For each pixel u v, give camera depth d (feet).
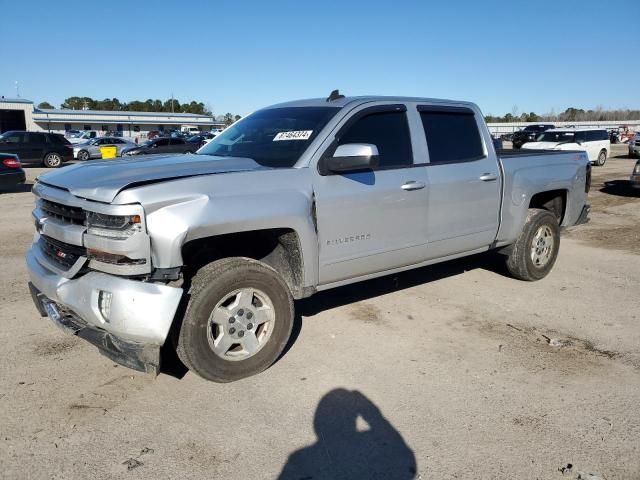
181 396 12.01
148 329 10.78
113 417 11.14
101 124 239.71
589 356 14.35
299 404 11.76
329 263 13.96
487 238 18.42
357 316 16.99
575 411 11.62
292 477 9.45
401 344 14.93
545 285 20.54
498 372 13.37
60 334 15.16
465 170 17.13
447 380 12.92
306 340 15.10
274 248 13.93
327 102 15.58
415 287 20.06
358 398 12.05
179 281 11.39
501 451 10.21
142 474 9.43
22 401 11.65
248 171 12.50
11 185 47.37
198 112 426.51
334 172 13.82
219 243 13.50
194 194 11.43
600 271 22.71
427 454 10.11
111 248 10.78
